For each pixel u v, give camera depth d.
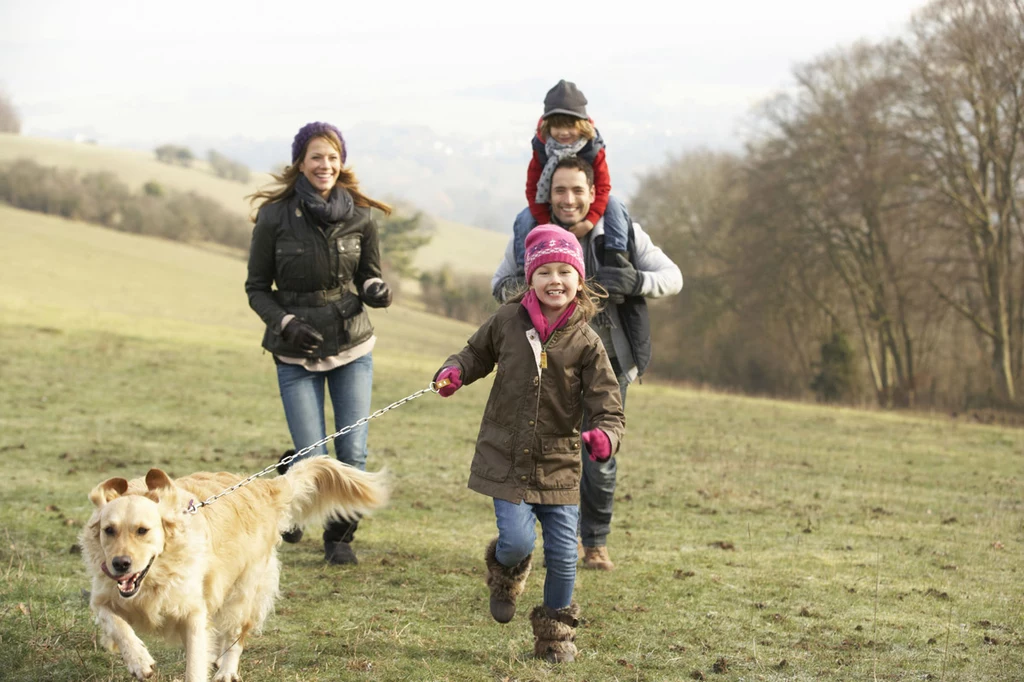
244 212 72.12
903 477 11.91
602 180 5.97
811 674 4.46
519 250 5.95
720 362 42.50
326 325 6.05
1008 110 30.55
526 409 4.38
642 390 24.77
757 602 5.67
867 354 38.31
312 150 5.99
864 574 6.48
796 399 35.16
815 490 10.48
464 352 4.66
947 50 30.72
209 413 14.77
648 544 7.32
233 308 46.09
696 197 45.25
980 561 7.06
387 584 5.88
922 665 4.61
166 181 77.25
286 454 6.05
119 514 3.61
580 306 4.47
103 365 19.36
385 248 63.59
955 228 32.41
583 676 4.34
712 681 4.35
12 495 8.05
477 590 5.82
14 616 4.86
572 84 5.91
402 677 4.27
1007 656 4.77
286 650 4.62
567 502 4.45
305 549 6.74
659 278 6.09
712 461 12.49
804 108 36.84
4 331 22.67
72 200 64.12
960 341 36.47
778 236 37.31
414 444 12.77
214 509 4.15
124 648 3.65
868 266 37.44
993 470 12.95
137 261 56.09
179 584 3.78
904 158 31.98
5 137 86.75
